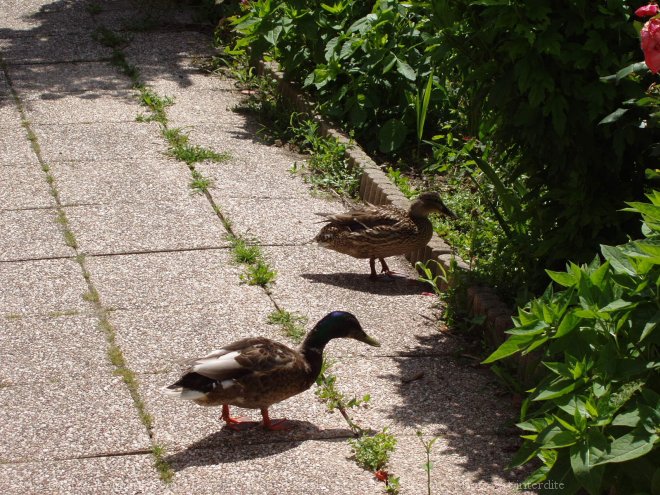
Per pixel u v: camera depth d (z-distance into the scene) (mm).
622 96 4469
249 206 5527
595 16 4441
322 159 5898
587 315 3789
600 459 3656
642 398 3785
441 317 4891
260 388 4203
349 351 4668
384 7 6059
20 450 4168
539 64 4453
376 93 6152
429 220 5176
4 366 4488
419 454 4219
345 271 5168
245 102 6543
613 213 4562
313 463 4172
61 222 5297
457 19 4586
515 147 4812
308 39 6398
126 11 7719
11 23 7410
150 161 5844
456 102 6090
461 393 4488
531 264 4875
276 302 4898
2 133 6020
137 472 4117
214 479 4098
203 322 4746
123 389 4418
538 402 4375
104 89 6559
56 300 4824
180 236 5262
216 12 7535
